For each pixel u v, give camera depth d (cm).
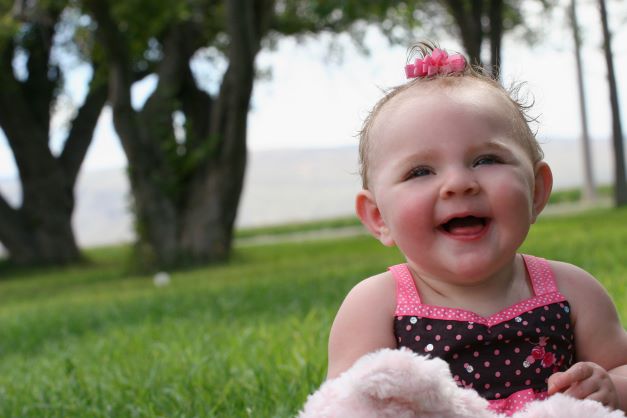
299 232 3002
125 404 403
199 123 1936
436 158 240
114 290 1445
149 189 1833
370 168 260
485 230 238
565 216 2306
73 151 2372
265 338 548
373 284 260
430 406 196
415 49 280
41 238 2328
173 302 941
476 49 1780
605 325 256
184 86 1930
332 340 258
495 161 241
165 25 1908
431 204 238
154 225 1836
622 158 2589
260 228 3269
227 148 1825
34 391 484
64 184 2348
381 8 1811
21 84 2344
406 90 256
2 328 936
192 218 1852
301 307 743
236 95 1778
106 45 1709
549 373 245
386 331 253
